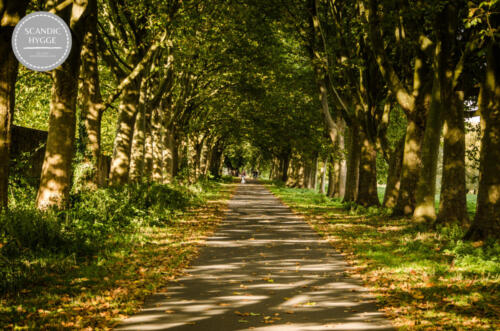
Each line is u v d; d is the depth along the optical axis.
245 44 24.73
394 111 30.92
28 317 5.33
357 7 21.23
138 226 12.81
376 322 5.53
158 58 20.47
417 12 13.68
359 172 23.22
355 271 8.54
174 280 7.66
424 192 15.52
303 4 22.84
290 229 15.13
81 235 9.62
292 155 43.62
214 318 5.63
